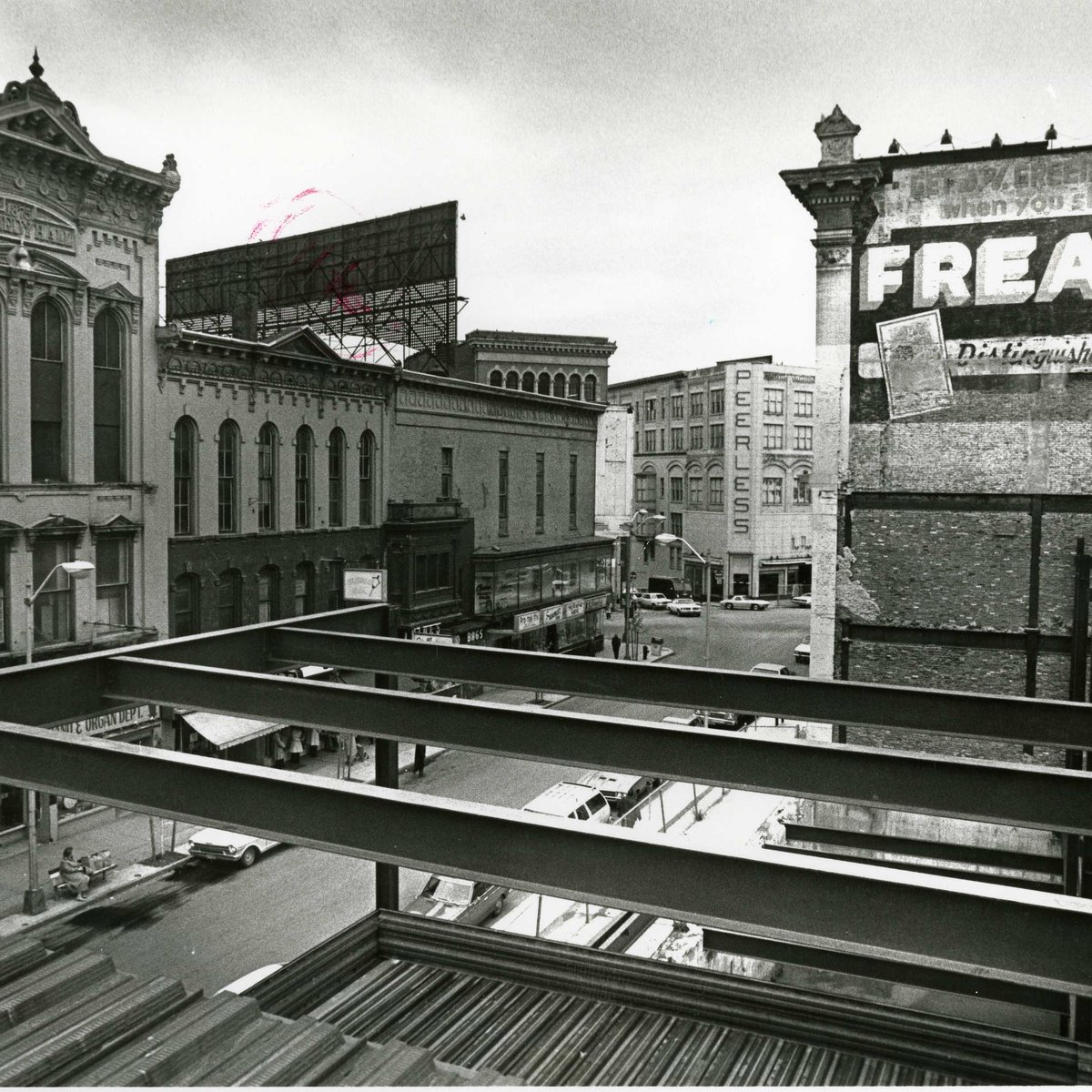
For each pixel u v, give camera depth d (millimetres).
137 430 31156
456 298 49719
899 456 23672
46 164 27906
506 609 49969
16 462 27688
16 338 27531
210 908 23609
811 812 22109
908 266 23297
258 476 36594
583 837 5500
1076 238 22078
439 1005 6980
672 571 92938
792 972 18688
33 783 6824
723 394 84625
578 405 58344
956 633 23531
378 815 5914
